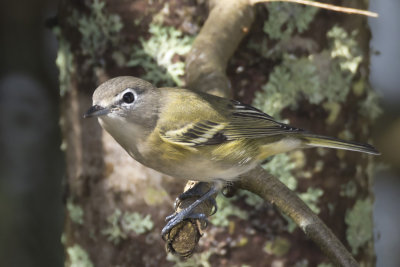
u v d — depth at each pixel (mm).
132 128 7324
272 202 7176
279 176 8164
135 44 8203
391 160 15484
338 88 8367
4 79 14922
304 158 8180
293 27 8156
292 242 8062
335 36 8328
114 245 8281
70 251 8758
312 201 8227
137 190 8148
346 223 8492
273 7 8102
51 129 15086
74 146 8672
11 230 14141
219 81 7691
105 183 8312
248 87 8156
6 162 14609
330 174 8305
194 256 8062
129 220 8180
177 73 8133
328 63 8312
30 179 14617
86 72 8453
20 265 14031
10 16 14688
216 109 7574
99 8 8250
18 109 14812
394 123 15656
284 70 8164
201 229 7051
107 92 7203
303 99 8211
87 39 8398
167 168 7570
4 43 14812
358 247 8602
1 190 14375
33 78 15086
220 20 7840
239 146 7531
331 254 6828
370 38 9016
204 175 7559
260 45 8125
